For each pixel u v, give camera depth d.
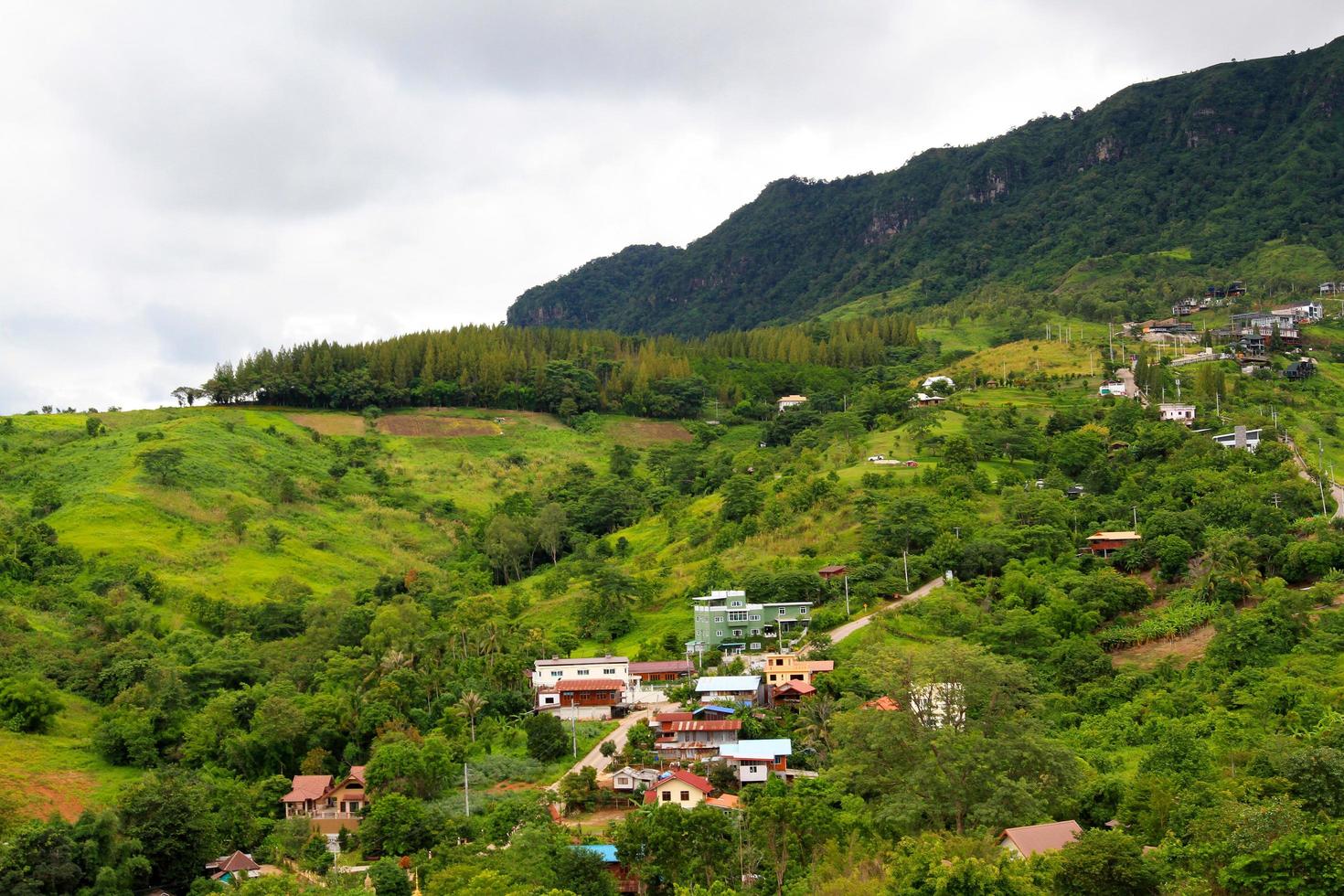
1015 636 138.75
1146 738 110.19
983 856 72.88
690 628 166.25
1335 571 144.50
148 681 140.25
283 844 109.88
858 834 84.00
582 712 140.38
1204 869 69.31
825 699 120.75
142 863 99.44
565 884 83.94
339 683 148.12
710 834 85.50
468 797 112.44
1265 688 113.19
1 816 106.31
